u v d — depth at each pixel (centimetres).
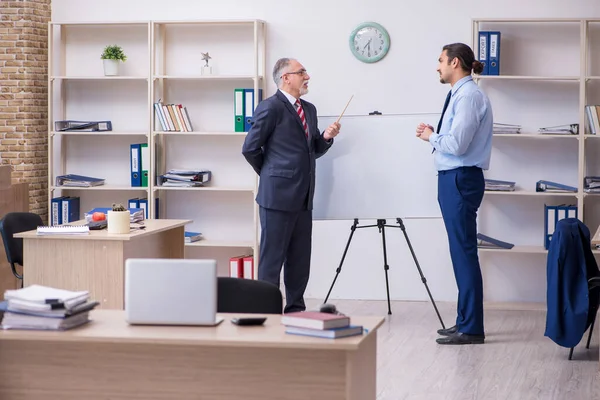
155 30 860
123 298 578
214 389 366
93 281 579
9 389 377
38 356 374
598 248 670
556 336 621
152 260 363
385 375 585
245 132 828
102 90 881
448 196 668
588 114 783
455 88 664
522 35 816
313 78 845
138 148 847
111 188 854
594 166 811
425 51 830
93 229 604
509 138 822
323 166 734
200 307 362
